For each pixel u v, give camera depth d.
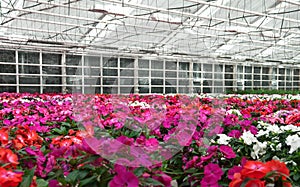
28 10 8.95
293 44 17.22
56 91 15.52
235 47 18.06
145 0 10.02
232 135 2.32
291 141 1.84
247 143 1.89
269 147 1.95
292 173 1.61
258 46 17.25
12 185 1.01
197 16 9.94
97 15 11.38
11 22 11.70
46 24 12.30
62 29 12.91
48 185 1.23
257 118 3.66
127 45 15.82
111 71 16.25
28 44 14.01
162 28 13.35
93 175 1.27
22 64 14.61
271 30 12.95
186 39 15.23
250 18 12.58
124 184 1.09
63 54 15.59
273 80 23.64
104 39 14.48
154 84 17.88
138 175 1.22
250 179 1.06
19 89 14.56
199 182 1.42
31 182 1.18
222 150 1.57
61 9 10.66
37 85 14.99
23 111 3.99
